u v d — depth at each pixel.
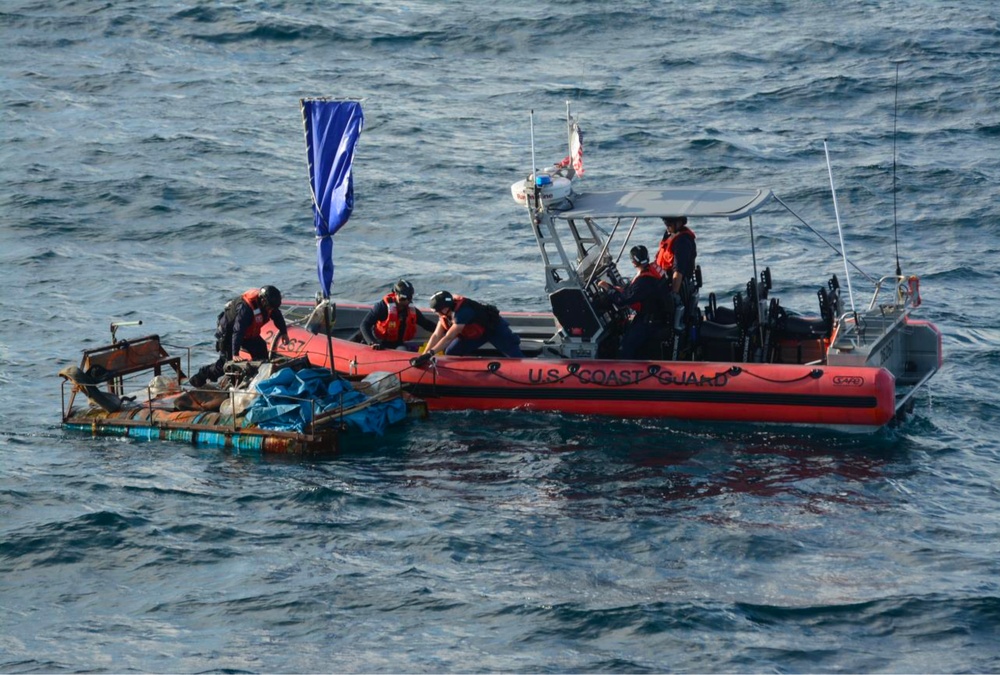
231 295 61.38
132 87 98.94
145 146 85.19
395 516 37.47
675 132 88.50
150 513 37.62
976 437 43.78
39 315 57.75
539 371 45.69
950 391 48.22
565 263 45.78
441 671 29.53
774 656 29.95
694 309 46.91
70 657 30.25
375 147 86.56
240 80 101.31
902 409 45.69
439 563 34.56
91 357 44.94
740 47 111.12
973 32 113.12
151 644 30.81
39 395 48.06
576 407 45.44
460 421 45.34
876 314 46.25
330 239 43.56
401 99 97.38
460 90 99.88
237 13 116.88
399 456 42.19
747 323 45.88
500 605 32.38
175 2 119.31
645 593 32.78
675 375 44.62
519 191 45.88
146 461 41.72
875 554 34.75
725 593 32.72
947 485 39.62
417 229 72.31
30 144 85.19
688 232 45.81
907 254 67.19
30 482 39.78
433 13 119.88
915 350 47.72
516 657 30.11
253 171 81.12
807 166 81.69
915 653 29.97
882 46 109.81
